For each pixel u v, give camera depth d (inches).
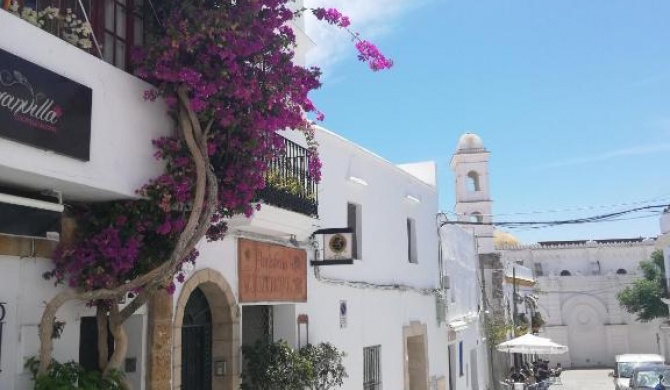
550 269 2087.8
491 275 1141.7
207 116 265.0
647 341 1935.3
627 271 2048.5
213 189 259.8
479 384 965.2
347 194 497.7
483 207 1278.3
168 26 259.3
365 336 513.3
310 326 426.6
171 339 296.5
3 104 194.7
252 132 276.2
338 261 426.0
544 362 1293.1
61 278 245.3
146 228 259.6
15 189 229.8
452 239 834.2
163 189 258.7
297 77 284.4
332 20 292.2
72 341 253.3
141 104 260.8
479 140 1314.0
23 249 231.9
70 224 254.2
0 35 197.2
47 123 211.2
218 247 338.6
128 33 273.7
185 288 308.7
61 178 218.8
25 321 232.7
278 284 389.1
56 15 228.4
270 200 338.3
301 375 370.3
